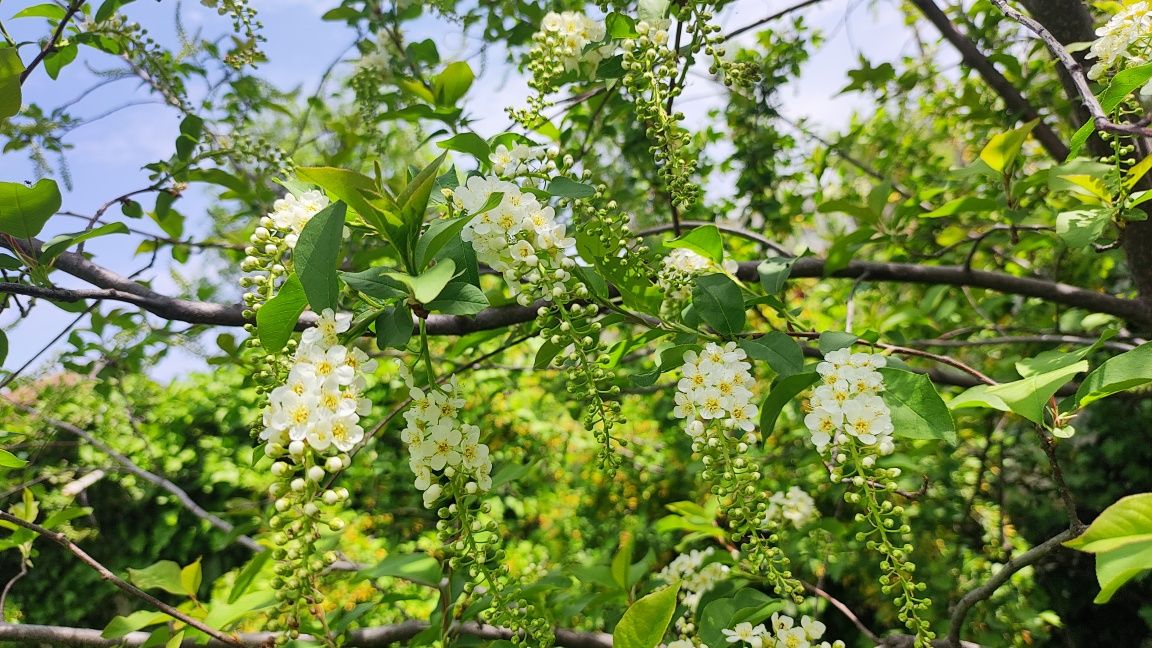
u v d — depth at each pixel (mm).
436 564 411
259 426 286
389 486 1145
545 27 423
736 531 314
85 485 679
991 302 789
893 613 826
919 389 285
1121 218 375
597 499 1152
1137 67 297
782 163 876
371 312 274
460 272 293
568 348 308
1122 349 546
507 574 295
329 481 250
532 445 1154
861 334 354
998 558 775
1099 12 546
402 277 243
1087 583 891
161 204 522
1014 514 909
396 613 762
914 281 525
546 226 294
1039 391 276
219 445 1126
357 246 581
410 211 265
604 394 303
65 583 1080
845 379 285
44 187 339
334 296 251
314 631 407
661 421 1038
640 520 1076
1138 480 858
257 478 1082
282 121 644
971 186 686
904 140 906
